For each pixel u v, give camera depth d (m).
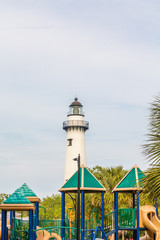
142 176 36.84
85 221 40.78
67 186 39.16
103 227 37.53
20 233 36.16
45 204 90.62
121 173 52.28
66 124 99.56
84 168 39.41
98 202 51.38
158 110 28.80
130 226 36.34
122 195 53.00
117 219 36.50
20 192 32.69
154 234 36.72
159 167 28.42
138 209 35.94
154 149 28.44
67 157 99.88
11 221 37.66
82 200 37.94
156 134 28.61
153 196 28.86
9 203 31.97
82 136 100.06
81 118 99.38
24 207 31.84
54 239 38.75
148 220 35.41
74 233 38.50
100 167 53.28
